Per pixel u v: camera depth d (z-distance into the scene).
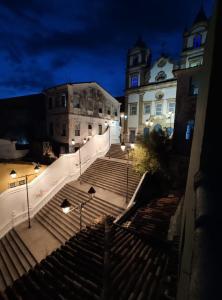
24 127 30.44
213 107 2.46
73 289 5.78
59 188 17.91
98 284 5.87
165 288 5.38
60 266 6.93
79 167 20.34
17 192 13.80
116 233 8.75
